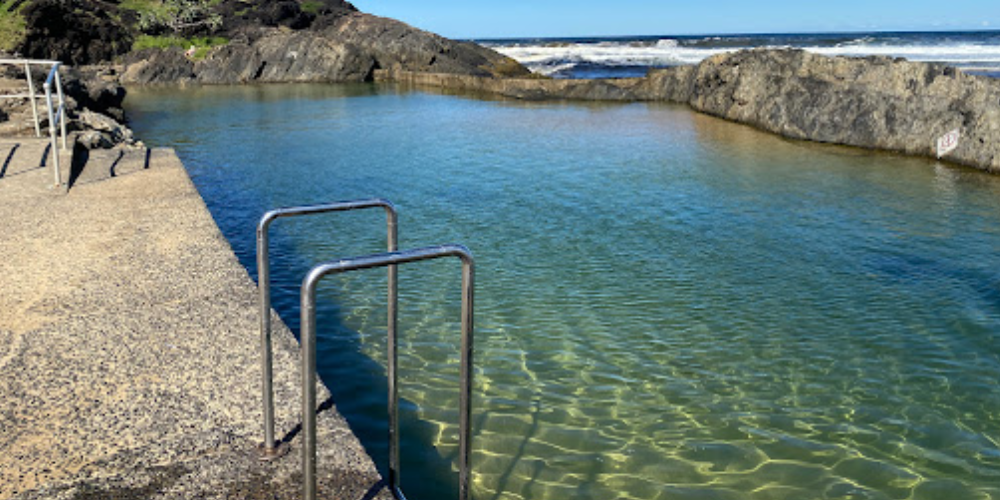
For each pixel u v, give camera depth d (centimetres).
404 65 4866
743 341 574
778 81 2059
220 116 2494
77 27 4878
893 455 410
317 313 620
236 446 278
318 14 6128
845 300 673
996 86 1488
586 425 433
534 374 504
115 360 349
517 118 2364
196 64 4647
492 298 663
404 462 383
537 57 6531
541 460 390
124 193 711
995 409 468
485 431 420
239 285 459
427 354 534
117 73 4638
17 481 252
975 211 1054
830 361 539
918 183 1278
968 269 773
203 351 361
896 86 1719
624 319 617
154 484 253
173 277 471
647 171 1361
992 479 387
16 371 335
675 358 539
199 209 648
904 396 484
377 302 649
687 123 2209
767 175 1337
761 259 805
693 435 427
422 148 1666
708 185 1232
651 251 830
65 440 279
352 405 450
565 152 1602
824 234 918
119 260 505
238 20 5781
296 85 4300
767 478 382
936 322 618
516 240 870
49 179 758
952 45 6681
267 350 263
